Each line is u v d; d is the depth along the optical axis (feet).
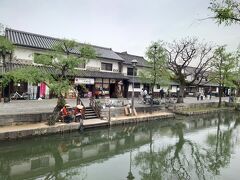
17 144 46.50
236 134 71.36
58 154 45.91
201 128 78.95
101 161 42.63
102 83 105.70
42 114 56.80
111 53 119.14
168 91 130.93
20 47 80.84
